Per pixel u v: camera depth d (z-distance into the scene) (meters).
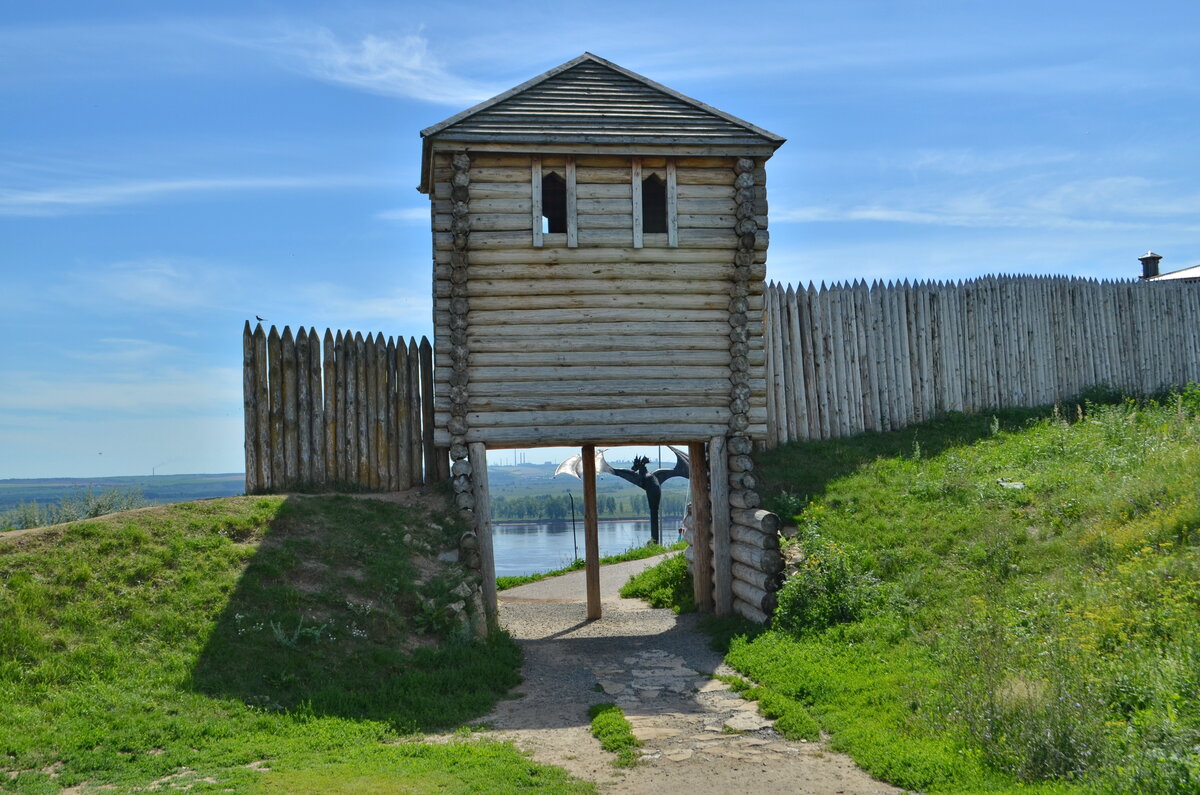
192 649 11.57
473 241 16.44
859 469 18.59
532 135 16.27
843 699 10.90
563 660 14.45
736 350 17.23
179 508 14.81
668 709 11.40
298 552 14.32
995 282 22.89
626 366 17.05
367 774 8.60
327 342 17.95
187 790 8.12
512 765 8.96
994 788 7.88
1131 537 12.66
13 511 24.62
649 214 19.42
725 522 17.28
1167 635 10.05
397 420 18.36
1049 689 8.74
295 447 17.59
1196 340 25.91
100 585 12.33
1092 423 19.80
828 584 14.29
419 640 13.48
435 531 16.28
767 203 17.17
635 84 17.38
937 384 21.88
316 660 11.98
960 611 12.63
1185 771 7.24
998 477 17.30
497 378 16.72
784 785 8.48
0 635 10.85
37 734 9.33
